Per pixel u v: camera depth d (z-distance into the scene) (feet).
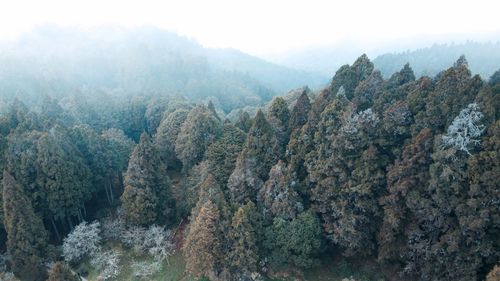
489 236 100.32
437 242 106.83
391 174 115.34
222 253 126.41
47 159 156.56
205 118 186.70
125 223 161.79
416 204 109.50
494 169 96.17
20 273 136.67
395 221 112.57
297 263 127.24
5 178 134.21
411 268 114.52
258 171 144.46
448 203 104.94
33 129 188.03
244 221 124.06
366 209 122.21
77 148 187.73
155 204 157.58
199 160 187.93
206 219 125.18
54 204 158.40
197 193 158.71
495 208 96.78
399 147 122.62
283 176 131.75
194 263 125.59
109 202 199.21
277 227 129.08
